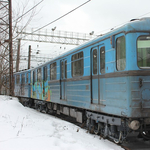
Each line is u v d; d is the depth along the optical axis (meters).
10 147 4.53
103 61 6.00
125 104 4.84
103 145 5.31
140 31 4.89
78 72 7.59
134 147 5.42
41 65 12.33
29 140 5.12
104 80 5.89
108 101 5.62
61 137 5.75
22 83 16.70
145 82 4.76
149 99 4.75
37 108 13.92
